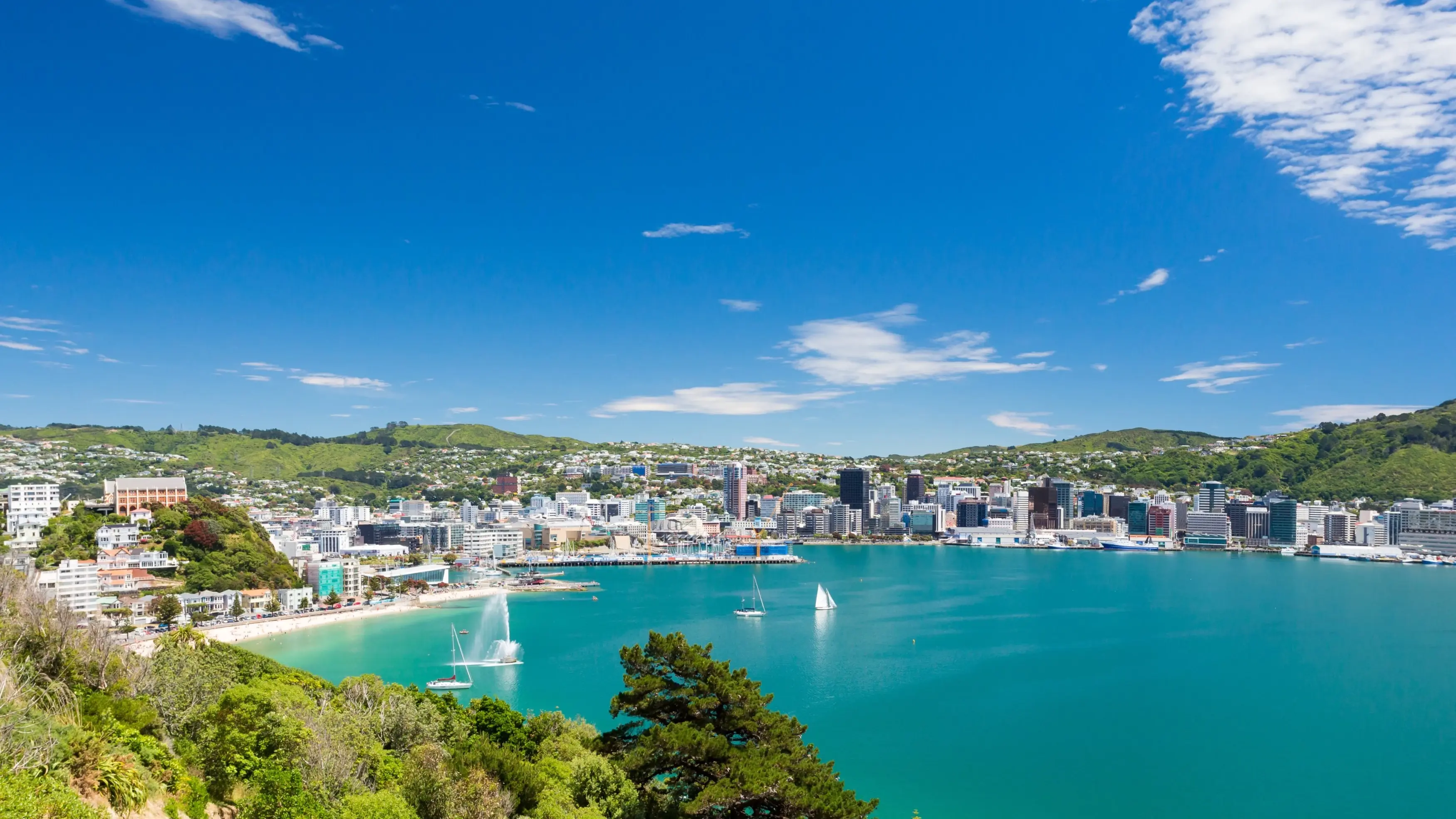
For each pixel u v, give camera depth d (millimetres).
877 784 161000
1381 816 146125
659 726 81812
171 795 68812
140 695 97875
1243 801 152875
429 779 80938
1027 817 146625
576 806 91188
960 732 193000
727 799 71188
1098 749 181125
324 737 87312
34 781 53656
